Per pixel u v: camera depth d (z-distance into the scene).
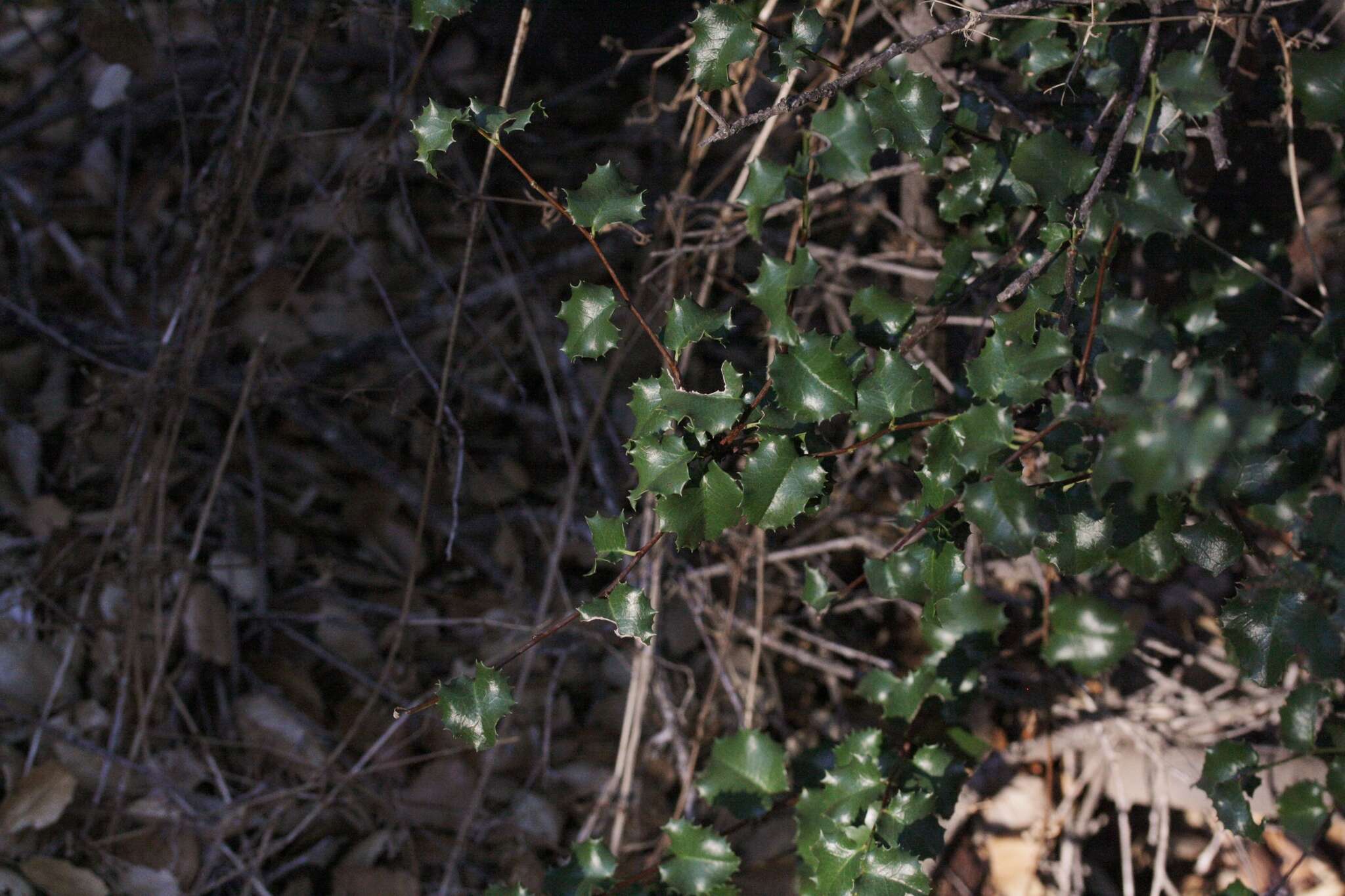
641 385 0.97
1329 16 1.05
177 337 1.21
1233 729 1.18
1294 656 0.98
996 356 0.96
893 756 1.05
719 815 1.20
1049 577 1.16
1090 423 0.92
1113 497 0.95
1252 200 1.11
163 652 1.18
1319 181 1.10
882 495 1.30
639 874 1.04
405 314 1.49
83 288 1.48
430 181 1.62
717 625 1.24
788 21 1.16
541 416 1.40
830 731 1.25
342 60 1.61
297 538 1.32
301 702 1.25
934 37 0.95
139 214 1.58
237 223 1.18
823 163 1.01
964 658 1.10
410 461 1.40
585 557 1.33
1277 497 0.96
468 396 1.23
